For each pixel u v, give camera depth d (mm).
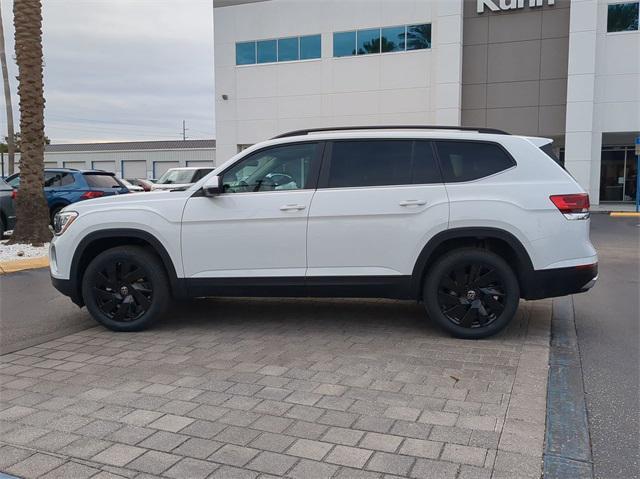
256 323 6188
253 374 4570
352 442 3396
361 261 5492
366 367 4703
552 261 5285
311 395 4117
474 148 5523
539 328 5906
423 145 5566
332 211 5473
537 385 4266
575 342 5465
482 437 3447
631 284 8398
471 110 27984
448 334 5570
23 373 4676
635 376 4547
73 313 6867
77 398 4121
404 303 7086
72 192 14922
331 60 29469
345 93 29406
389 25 28219
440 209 5355
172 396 4133
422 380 4391
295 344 5395
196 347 5344
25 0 11328
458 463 3150
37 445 3404
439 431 3527
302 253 5547
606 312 6648
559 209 5285
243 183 5738
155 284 5797
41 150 11945
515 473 3057
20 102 11703
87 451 3324
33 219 11867
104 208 5852
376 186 5504
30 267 10180
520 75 27203
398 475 3035
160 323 6242
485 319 5441
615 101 25562
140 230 5719
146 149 54875
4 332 6000
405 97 28359
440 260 5438
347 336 5645
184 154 53469
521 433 3496
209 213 5637
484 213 5297
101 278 5887
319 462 3172
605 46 25406
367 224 5445
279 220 5543
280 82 30656
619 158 28641
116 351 5262
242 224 5594
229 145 32000
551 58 26672
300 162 5688
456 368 4652
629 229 16938
